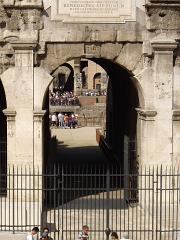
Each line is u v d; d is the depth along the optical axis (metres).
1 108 44.00
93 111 87.81
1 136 42.91
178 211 34.38
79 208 36.22
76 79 102.81
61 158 56.47
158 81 34.81
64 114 88.12
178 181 34.06
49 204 37.12
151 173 35.12
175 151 35.22
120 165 41.97
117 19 34.78
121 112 47.38
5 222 31.52
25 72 34.25
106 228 30.48
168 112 35.00
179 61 35.03
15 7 34.06
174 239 31.11
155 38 34.84
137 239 31.59
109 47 35.00
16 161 34.53
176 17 34.78
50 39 34.50
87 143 69.19
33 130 34.47
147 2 34.56
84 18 34.69
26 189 32.41
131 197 37.41
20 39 34.12
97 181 43.91
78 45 34.84
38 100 34.44
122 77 45.81
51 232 32.28
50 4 34.44
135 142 38.62
